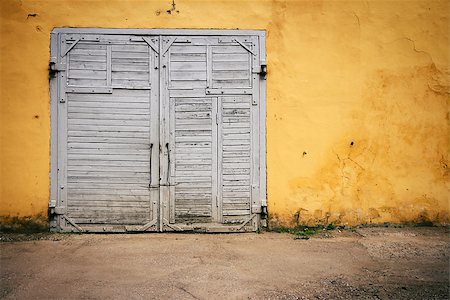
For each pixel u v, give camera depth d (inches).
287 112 208.1
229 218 206.8
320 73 209.0
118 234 202.4
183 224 205.3
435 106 213.9
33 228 200.7
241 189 207.2
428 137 214.4
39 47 200.5
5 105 199.3
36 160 200.4
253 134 207.2
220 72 206.5
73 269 154.9
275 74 207.8
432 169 212.8
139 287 138.9
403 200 213.6
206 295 133.2
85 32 202.2
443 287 140.0
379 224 213.0
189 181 205.6
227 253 174.7
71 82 201.9
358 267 159.0
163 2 205.0
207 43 206.4
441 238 196.2
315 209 209.5
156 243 187.9
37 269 154.6
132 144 204.2
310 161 209.0
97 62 202.8
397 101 212.5
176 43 205.3
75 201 202.5
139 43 204.2
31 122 200.2
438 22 213.3
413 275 150.9
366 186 212.1
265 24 207.6
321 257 169.9
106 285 140.3
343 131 210.4
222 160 206.5
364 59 210.5
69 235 198.7
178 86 205.3
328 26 209.2
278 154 207.8
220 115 206.5
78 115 202.4
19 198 199.8
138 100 204.2
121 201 203.9
